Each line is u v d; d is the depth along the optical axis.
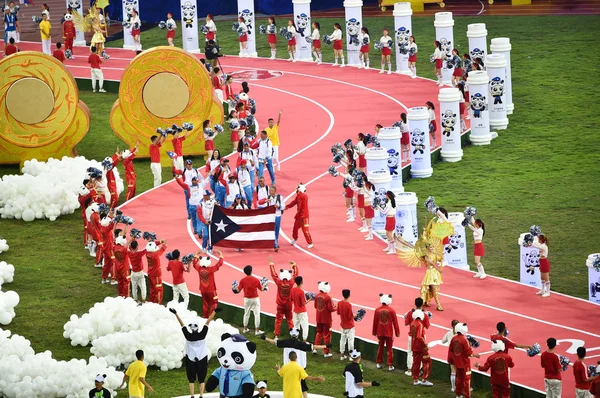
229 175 76.75
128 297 64.06
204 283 63.22
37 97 89.69
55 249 75.06
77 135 90.56
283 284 60.50
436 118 99.19
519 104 104.25
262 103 105.94
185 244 74.31
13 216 80.38
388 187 76.38
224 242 73.00
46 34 122.12
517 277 69.62
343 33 131.50
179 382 56.97
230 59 123.56
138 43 127.00
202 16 142.38
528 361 57.59
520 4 140.00
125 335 58.84
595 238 75.19
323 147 93.00
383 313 57.59
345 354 59.66
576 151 92.19
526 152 92.69
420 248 63.94
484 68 103.69
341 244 73.88
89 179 74.94
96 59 110.81
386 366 58.47
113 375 55.56
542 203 81.62
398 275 68.62
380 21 134.75
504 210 80.69
